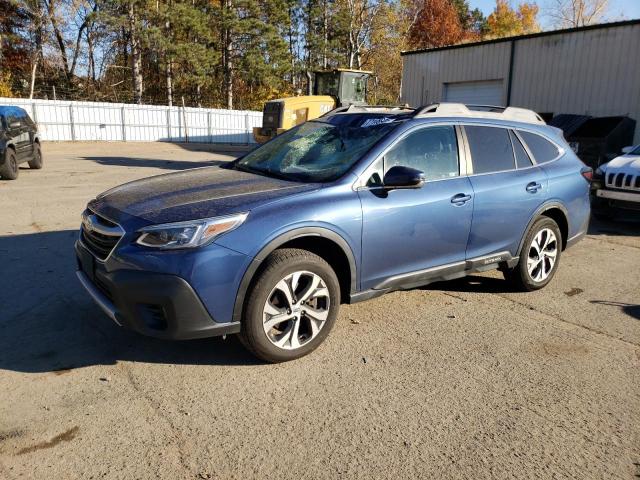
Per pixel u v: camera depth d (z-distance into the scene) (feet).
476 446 9.78
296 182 13.73
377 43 153.48
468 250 15.85
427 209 14.43
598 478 9.00
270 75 137.69
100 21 117.29
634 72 52.54
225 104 143.74
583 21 128.77
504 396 11.55
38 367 12.12
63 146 86.28
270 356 12.32
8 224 26.25
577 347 14.12
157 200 12.53
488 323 15.58
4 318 14.73
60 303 15.87
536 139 18.31
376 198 13.55
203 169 16.43
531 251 17.97
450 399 11.37
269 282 11.86
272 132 53.88
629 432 10.36
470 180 15.70
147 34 116.78
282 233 11.93
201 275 11.10
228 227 11.44
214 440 9.71
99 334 13.87
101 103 96.94
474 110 17.26
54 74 132.98
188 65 134.82
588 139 46.14
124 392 11.21
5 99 87.81
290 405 10.93
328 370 12.44
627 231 30.32
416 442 9.85
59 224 26.37
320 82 59.21
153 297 11.02
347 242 13.00
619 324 15.79
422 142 14.96
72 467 8.87
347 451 9.52
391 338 14.34
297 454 9.39
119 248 11.43
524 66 61.87
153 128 103.55
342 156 14.40
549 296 18.19
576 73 57.21
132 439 9.65
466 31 205.26
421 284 15.08
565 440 10.03
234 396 11.18
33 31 120.06
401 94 77.71
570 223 19.02
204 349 13.28
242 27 128.67
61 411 10.44
